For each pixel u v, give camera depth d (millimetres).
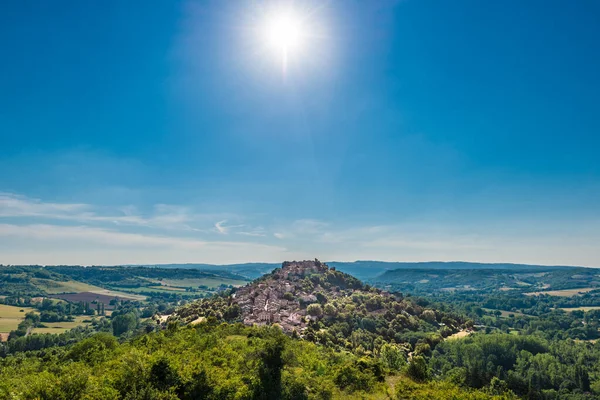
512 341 191625
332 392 59969
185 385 49094
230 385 52000
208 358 64062
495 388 120562
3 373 75062
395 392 62656
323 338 139375
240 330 103188
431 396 59812
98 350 79500
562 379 164625
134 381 45438
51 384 42812
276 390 54562
